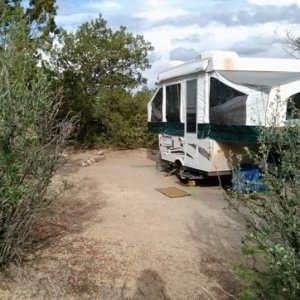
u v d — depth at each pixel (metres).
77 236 5.23
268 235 2.56
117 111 14.38
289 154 2.59
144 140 14.59
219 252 4.82
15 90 3.87
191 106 8.70
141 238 5.26
